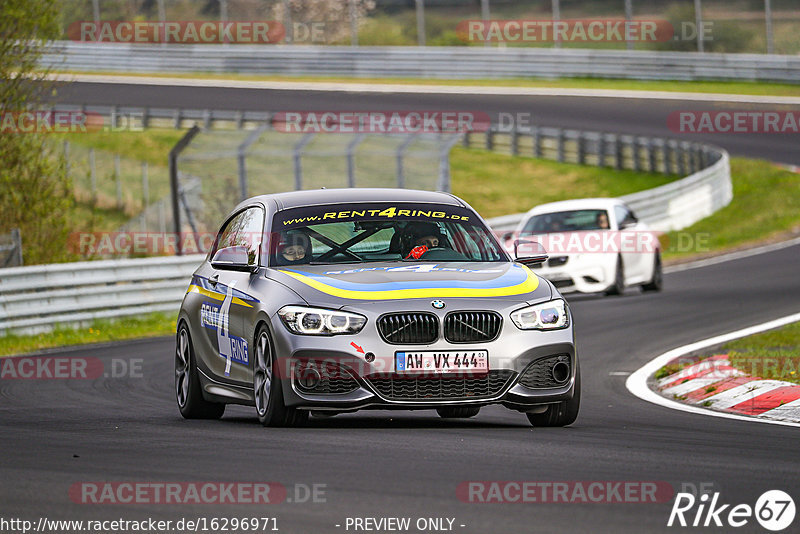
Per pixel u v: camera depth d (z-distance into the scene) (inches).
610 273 2559.1
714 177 4271.7
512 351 1052.5
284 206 1227.9
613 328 2110.0
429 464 852.0
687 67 6441.9
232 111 5718.5
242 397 1157.7
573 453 909.2
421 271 1110.4
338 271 1114.1
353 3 7293.3
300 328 1045.8
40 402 1419.8
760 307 2285.9
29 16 2849.4
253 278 1158.3
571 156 5506.9
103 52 7377.0
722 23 6943.9
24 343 2241.6
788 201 4244.6
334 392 1038.4
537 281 1131.3
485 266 1148.5
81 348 2121.1
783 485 777.6
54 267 2428.6
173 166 3179.1
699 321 2132.1
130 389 1557.6
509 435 1024.2
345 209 1220.5
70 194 2942.9
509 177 5310.0
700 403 1346.0
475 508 703.7
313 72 7022.6
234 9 7657.5
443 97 6254.9
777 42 6815.9
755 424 1135.0
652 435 1039.0
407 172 5027.1
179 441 998.4
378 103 6072.8
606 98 6210.6
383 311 1039.6
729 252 3516.2
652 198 3799.2
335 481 786.8
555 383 1078.4
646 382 1526.8
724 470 835.4
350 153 4106.8
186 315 1298.0
